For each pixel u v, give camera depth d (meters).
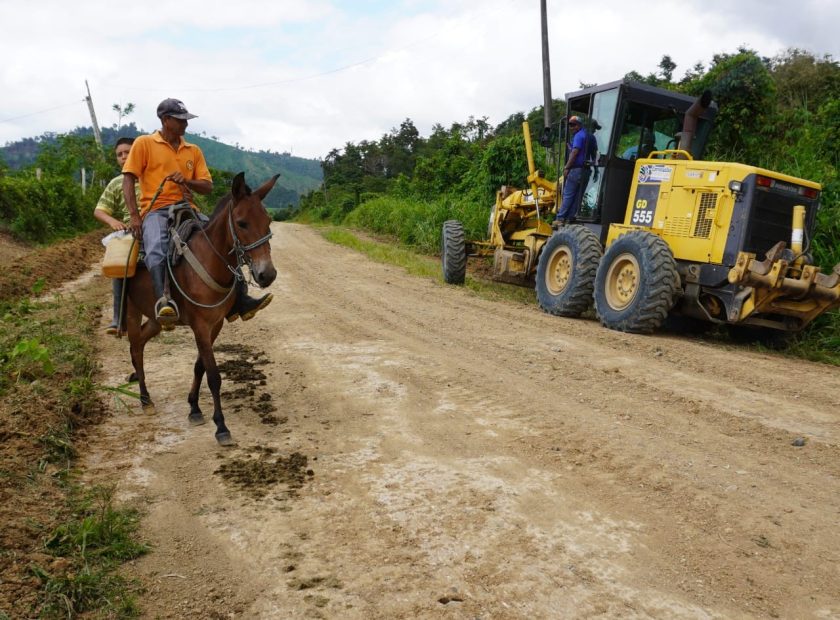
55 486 4.15
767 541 3.57
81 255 16.34
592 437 5.00
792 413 5.64
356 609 3.02
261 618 2.97
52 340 7.20
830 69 21.69
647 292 8.59
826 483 4.28
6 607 2.90
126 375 6.59
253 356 7.42
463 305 10.91
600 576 3.26
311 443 4.98
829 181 10.91
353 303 10.85
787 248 8.27
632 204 9.52
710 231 8.40
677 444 4.90
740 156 13.16
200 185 5.50
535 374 6.72
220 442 4.93
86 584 3.13
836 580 3.22
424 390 6.20
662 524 3.76
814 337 8.83
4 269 11.76
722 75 13.31
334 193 78.06
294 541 3.61
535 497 4.08
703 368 7.13
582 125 10.69
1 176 20.69
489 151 19.94
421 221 22.44
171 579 3.27
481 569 3.32
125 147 5.96
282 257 18.02
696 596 3.10
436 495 4.12
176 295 5.09
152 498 4.11
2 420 4.78
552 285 10.60
